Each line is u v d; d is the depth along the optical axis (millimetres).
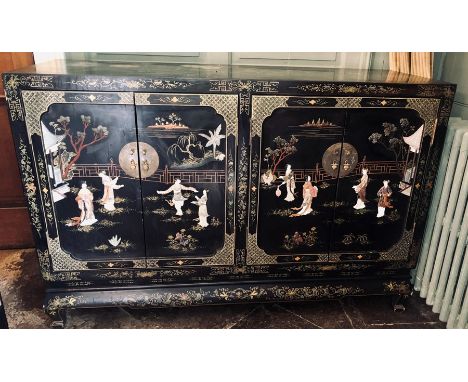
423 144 1904
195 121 1771
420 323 2125
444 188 2002
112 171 1821
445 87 1813
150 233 1943
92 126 1742
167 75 1764
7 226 2680
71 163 1792
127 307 2195
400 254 2107
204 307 2223
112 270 1987
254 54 2463
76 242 1927
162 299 2021
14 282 2379
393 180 1953
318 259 2070
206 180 1871
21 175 1789
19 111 1693
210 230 1964
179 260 1999
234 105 1755
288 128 1812
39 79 1654
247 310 2207
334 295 2111
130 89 1695
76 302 1980
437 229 2078
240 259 2027
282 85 1739
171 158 1818
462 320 1952
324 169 1896
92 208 1872
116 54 2391
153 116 1744
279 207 1945
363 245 2068
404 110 1835
